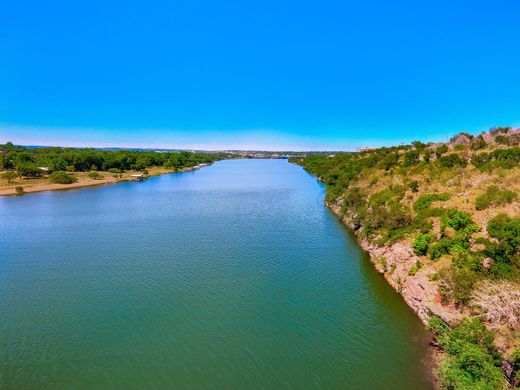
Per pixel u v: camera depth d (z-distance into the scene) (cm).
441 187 3994
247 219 5294
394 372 1834
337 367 1897
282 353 2031
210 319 2398
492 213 2789
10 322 2378
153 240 4175
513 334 1641
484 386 1457
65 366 1945
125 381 1833
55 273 3191
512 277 1956
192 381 1830
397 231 3256
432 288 2241
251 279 3016
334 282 2927
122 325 2338
